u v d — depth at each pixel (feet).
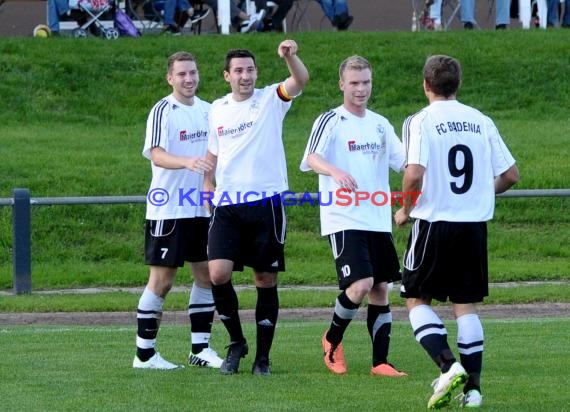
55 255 179.73
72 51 269.44
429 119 81.15
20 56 265.75
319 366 97.55
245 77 91.04
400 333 119.85
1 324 131.23
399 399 81.25
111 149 221.05
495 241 188.24
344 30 289.53
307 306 145.59
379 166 93.66
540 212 197.16
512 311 142.10
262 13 285.23
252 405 79.00
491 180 82.02
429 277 81.10
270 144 91.86
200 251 96.58
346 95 92.94
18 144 221.05
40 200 155.12
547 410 77.25
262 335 93.04
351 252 91.25
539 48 278.87
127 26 276.00
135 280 167.22
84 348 107.34
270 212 91.76
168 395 82.89
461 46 278.67
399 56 270.67
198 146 96.94
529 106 255.91
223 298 92.53
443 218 80.28
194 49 267.39
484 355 101.81
